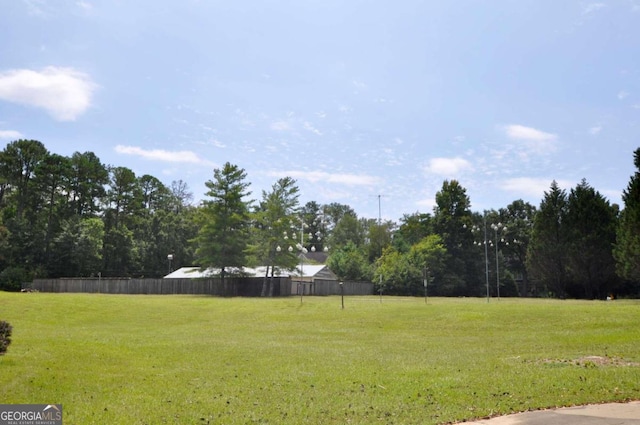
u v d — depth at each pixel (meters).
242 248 62.69
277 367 15.13
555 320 28.41
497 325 28.27
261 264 63.62
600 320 27.50
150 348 19.34
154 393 11.19
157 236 90.31
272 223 61.94
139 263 85.19
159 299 47.16
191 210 102.69
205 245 62.31
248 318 34.66
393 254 81.75
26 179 85.12
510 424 8.57
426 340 23.69
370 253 101.69
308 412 9.49
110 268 82.81
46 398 10.52
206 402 10.28
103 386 11.90
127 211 96.69
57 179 84.38
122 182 94.94
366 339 24.31
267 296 58.94
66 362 14.91
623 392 10.98
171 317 35.28
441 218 83.06
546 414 9.24
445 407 9.80
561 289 61.91
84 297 43.09
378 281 77.62
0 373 12.83
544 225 61.78
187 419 8.97
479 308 33.72
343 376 13.42
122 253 83.38
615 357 16.72
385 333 27.19
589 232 58.03
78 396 10.77
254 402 10.32
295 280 64.56
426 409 9.66
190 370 14.48
